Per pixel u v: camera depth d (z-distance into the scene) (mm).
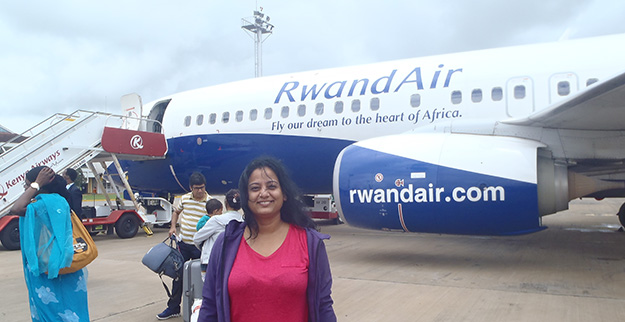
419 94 8438
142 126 12445
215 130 10711
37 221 3213
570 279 5758
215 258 2068
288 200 2127
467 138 6742
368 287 5566
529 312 4414
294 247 2033
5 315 4809
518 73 7777
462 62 8453
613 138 6586
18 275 6848
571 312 4383
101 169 13953
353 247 8969
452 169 6395
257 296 1926
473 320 4219
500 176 6145
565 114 6145
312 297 1984
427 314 4438
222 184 11164
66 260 3201
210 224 3820
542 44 8117
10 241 9352
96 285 6035
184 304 4035
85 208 11000
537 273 6156
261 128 10070
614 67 7223
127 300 5289
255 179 2062
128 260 7906
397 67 9125
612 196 7754
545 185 6590
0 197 9305
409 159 6723
